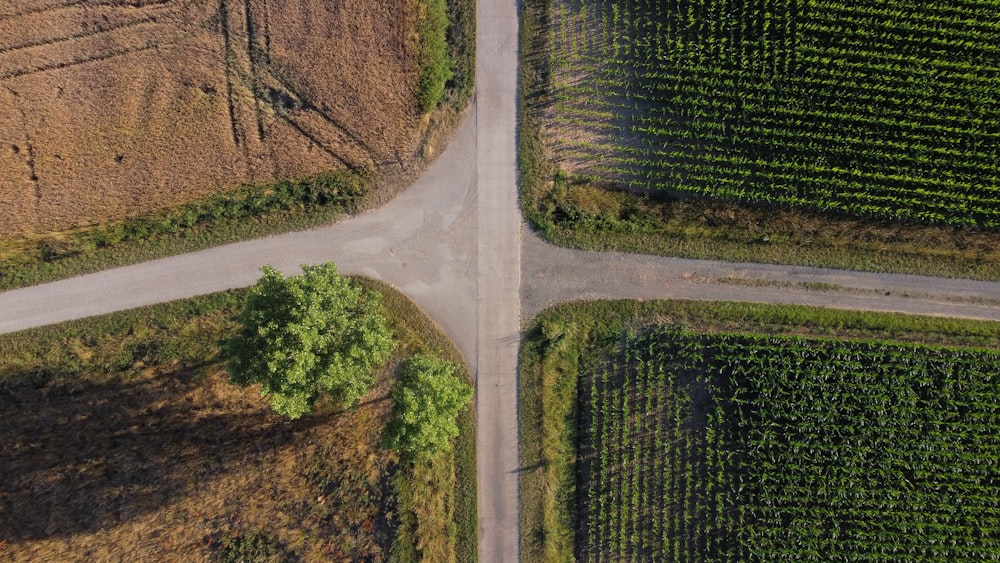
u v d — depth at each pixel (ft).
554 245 98.73
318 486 94.89
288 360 72.64
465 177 99.19
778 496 92.63
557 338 96.73
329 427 96.12
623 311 98.07
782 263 98.53
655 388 96.68
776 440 93.61
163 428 95.66
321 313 74.23
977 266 97.45
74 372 96.07
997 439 92.48
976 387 93.30
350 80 98.89
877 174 94.58
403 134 99.19
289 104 99.55
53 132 98.43
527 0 99.19
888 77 93.71
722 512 94.07
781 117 95.61
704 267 98.84
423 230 99.04
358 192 99.09
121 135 98.43
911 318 97.19
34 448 94.73
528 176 98.94
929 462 92.32
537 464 96.17
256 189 98.63
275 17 99.40
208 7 99.66
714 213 97.91
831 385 93.04
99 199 97.86
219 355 95.86
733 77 95.35
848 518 92.73
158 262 98.53
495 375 97.30
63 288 97.71
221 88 99.35
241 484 95.09
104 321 97.14
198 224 98.94
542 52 99.25
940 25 93.40
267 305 75.31
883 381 93.20
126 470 94.79
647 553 95.35
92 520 93.76
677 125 97.76
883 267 98.02
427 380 78.59
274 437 95.91
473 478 95.96
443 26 99.14
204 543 93.97
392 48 98.78
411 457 90.27
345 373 75.25
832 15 93.71
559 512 96.22
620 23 98.53
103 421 95.35
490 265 98.63
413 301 98.53
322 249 99.30
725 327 97.50
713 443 95.20
